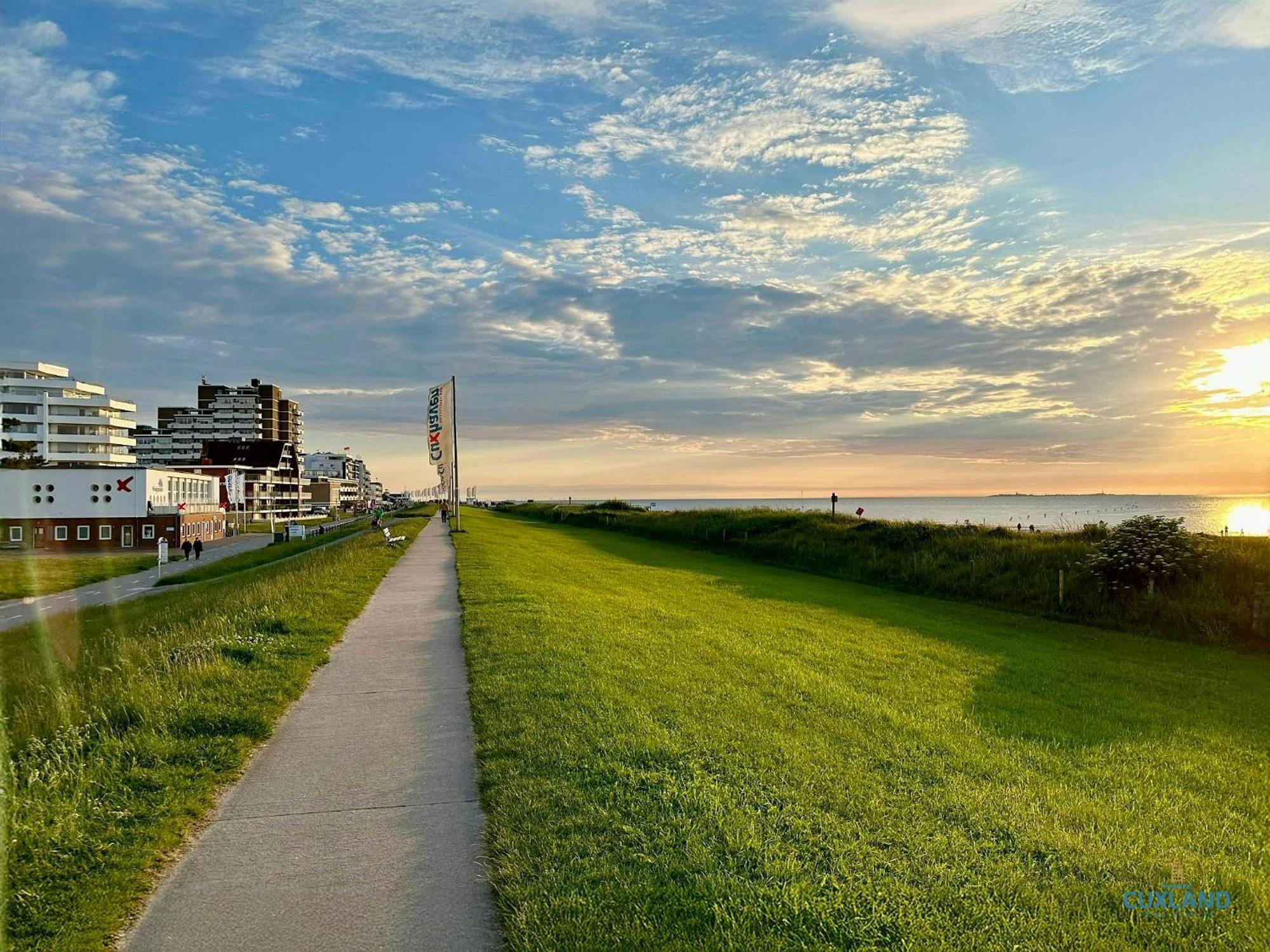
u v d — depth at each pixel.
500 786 6.58
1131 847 5.72
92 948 4.44
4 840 5.37
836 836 5.64
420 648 12.68
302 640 12.83
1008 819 6.12
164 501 74.00
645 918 4.55
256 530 103.44
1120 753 8.46
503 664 10.83
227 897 5.02
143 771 6.95
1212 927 4.66
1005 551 27.86
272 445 147.25
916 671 12.33
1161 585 20.66
